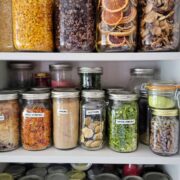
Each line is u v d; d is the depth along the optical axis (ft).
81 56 1.97
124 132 2.13
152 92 2.12
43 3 2.00
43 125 2.17
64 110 2.16
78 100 2.25
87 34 2.02
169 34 1.93
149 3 1.95
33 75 2.89
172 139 2.06
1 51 2.06
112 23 1.93
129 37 1.96
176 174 2.30
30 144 2.15
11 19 2.09
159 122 2.08
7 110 2.14
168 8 1.92
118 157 2.06
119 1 1.91
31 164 2.92
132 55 1.93
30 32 1.96
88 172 2.72
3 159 2.06
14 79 2.89
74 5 1.98
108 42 1.95
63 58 1.97
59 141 2.18
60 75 2.70
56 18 2.08
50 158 2.06
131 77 2.75
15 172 2.69
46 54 1.97
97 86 2.53
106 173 2.67
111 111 2.20
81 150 2.19
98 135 2.19
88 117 2.18
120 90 2.46
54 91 2.21
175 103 2.09
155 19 1.93
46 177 2.63
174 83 2.16
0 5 2.06
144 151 2.19
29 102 2.17
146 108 2.41
